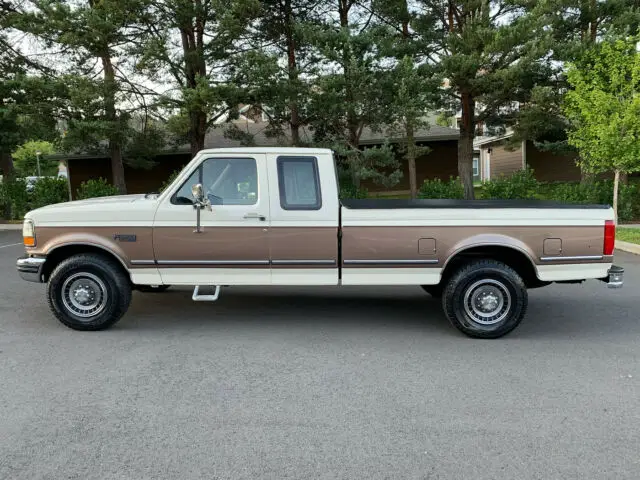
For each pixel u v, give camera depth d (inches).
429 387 170.2
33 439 136.6
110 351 205.0
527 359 197.0
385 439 136.9
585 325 243.9
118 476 120.1
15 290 318.3
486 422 146.3
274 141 977.5
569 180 1082.1
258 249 224.5
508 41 625.0
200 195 216.8
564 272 222.1
